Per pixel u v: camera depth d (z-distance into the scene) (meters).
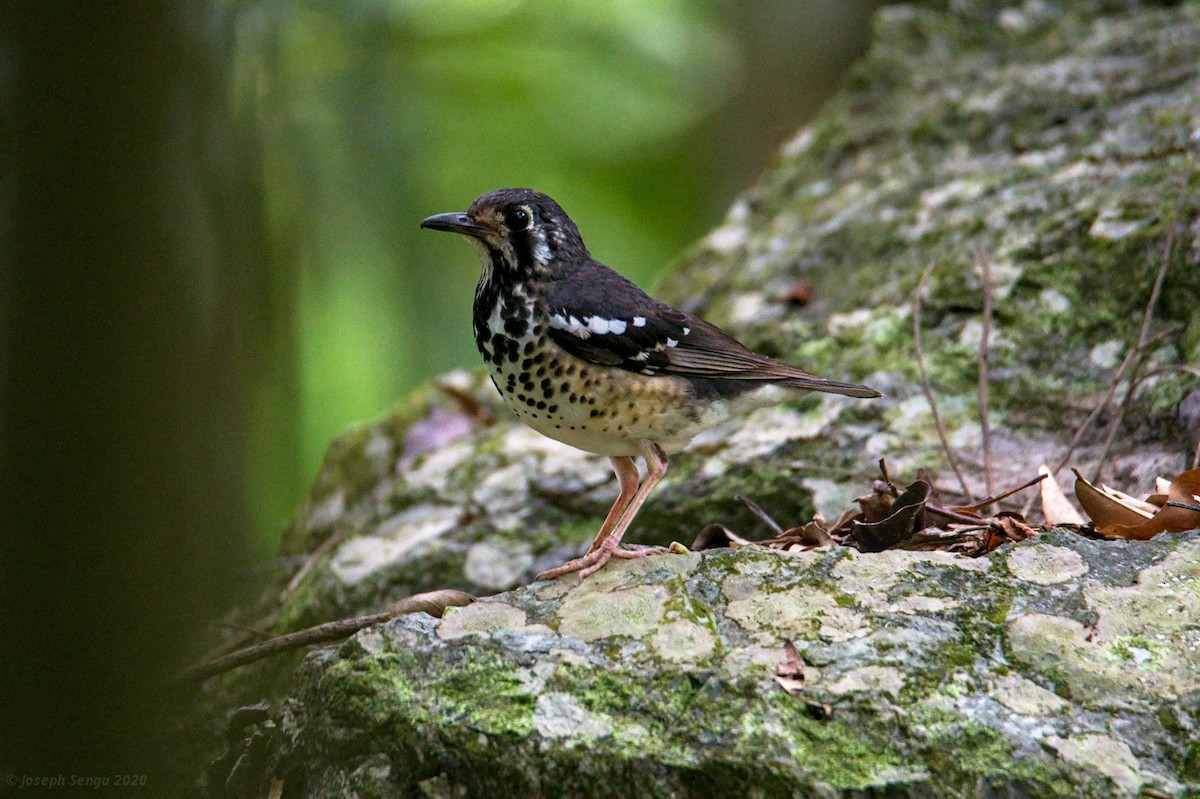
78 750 5.87
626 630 6.62
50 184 5.65
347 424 16.42
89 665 5.84
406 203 14.79
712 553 7.20
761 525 10.41
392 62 15.59
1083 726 5.89
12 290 5.66
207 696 10.35
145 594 5.95
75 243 5.66
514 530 11.28
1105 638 6.34
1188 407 9.43
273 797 6.86
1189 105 12.24
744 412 8.91
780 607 6.65
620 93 17.91
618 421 8.44
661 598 6.81
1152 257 10.64
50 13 5.59
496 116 17.67
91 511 5.73
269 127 12.75
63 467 5.68
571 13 17.78
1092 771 5.68
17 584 5.73
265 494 13.80
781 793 5.71
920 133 14.34
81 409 5.67
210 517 7.95
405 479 12.16
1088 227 11.27
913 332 11.45
